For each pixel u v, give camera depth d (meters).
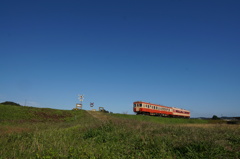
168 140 11.48
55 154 8.16
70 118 37.69
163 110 56.19
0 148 9.67
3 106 37.88
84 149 9.18
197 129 18.12
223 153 8.86
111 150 9.70
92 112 53.97
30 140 11.23
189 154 8.80
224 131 16.72
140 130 15.34
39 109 42.41
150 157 8.84
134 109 50.97
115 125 17.38
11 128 18.48
